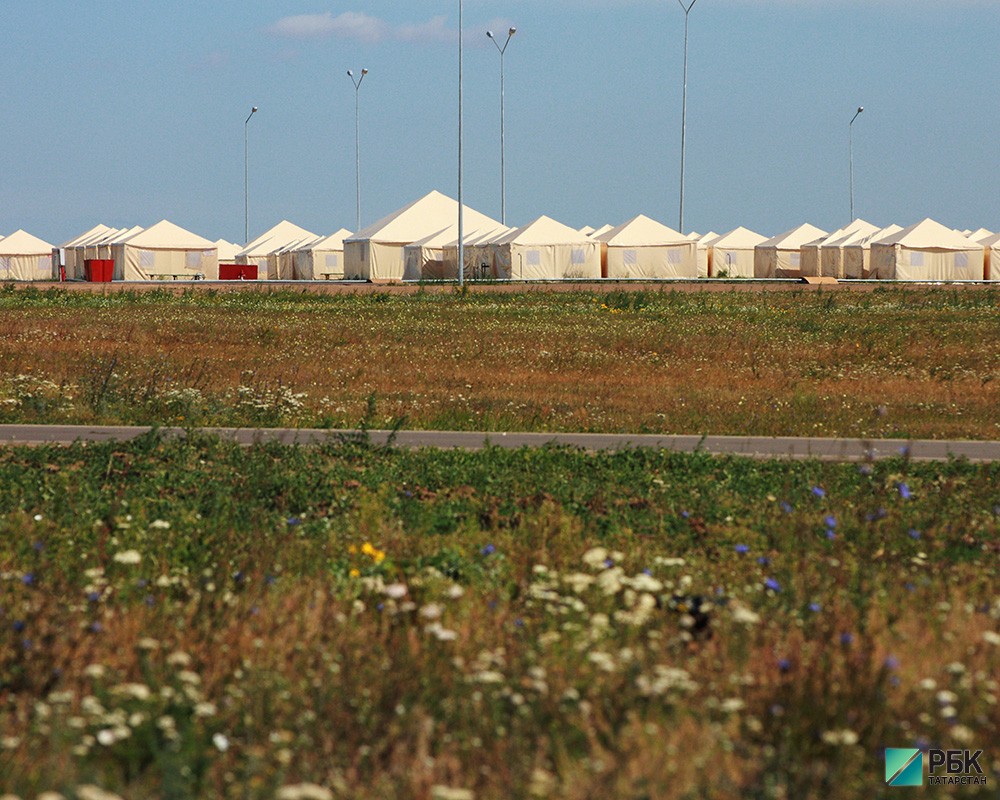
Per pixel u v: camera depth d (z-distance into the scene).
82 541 39.59
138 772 20.88
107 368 105.06
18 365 105.75
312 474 53.38
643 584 28.97
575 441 72.38
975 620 29.67
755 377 107.31
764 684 24.45
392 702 23.80
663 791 19.73
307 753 21.81
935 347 128.25
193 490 49.72
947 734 22.20
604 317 161.00
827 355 122.31
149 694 23.48
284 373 104.75
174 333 136.00
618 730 22.16
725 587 33.59
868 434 77.56
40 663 25.17
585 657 25.72
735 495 50.56
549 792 20.09
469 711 23.25
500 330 142.12
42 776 20.00
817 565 35.62
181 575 34.47
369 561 37.25
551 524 43.47
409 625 28.88
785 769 20.70
